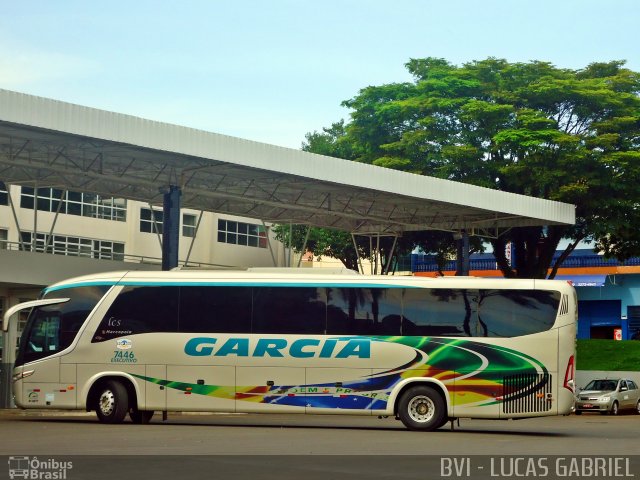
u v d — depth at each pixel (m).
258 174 35.59
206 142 31.17
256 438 20.08
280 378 23.81
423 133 49.88
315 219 46.47
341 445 18.56
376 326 23.80
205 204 42.56
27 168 33.41
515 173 47.59
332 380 23.72
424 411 23.52
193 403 23.94
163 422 25.77
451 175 49.28
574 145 47.12
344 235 56.91
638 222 49.25
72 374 24.27
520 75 51.25
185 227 57.28
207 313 24.17
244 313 24.11
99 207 52.19
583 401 39.62
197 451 16.69
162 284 24.41
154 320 24.27
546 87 48.59
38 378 24.41
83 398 24.14
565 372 23.20
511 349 23.34
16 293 35.62
